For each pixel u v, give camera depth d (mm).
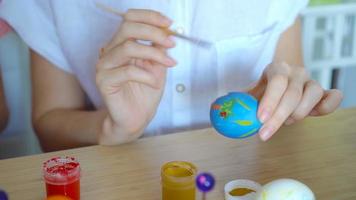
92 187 618
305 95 682
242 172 647
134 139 729
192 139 725
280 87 643
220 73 907
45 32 898
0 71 1012
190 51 876
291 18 938
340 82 1459
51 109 894
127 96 713
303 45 1271
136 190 615
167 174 584
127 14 683
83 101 943
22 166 655
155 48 666
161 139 725
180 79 886
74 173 586
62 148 841
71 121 840
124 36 675
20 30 899
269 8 918
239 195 599
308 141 719
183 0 867
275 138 726
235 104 630
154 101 735
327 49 1343
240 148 701
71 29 874
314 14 1244
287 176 640
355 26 1339
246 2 887
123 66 680
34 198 599
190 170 594
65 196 564
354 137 731
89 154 687
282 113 634
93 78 902
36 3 890
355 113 803
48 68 912
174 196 576
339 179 635
